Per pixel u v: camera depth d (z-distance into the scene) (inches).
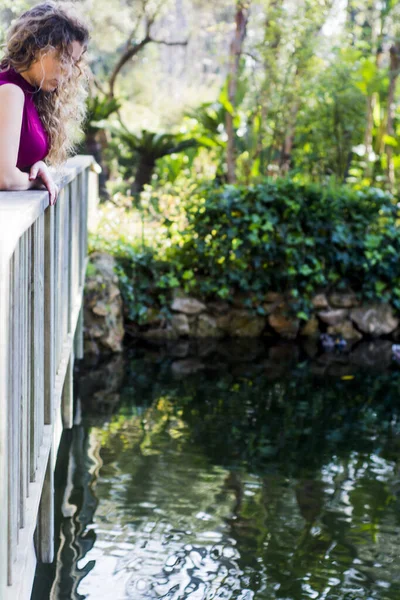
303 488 187.6
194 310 362.6
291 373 301.4
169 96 772.0
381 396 272.5
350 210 378.6
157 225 398.3
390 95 478.0
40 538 139.6
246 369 305.7
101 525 162.4
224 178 443.5
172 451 209.9
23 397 90.4
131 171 642.2
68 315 194.5
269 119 444.1
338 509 175.8
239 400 261.6
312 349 347.6
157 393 266.4
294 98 425.7
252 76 446.9
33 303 104.7
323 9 412.2
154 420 236.2
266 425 235.6
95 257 337.1
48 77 113.4
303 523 167.5
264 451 212.7
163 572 143.2
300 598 135.9
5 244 59.0
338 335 366.6
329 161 482.0
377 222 382.0
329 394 272.8
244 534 160.7
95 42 547.2
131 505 173.3
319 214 370.6
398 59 473.4
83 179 280.2
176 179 535.2
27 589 97.7
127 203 445.1
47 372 126.8
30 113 113.9
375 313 379.2
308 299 371.6
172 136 496.4
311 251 374.0
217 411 247.8
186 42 572.4
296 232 367.9
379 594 138.5
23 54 110.5
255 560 149.4
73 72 118.0
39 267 110.8
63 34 110.9
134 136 498.3
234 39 441.1
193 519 167.2
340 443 221.8
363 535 162.6
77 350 294.5
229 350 339.6
